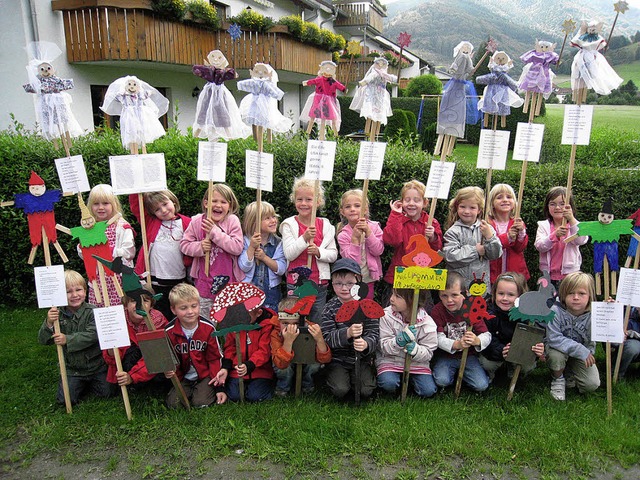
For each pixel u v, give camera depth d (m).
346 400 3.37
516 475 2.63
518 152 3.65
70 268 5.11
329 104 3.42
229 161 4.78
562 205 3.83
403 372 3.35
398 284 3.15
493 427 3.00
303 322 3.17
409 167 4.62
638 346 3.49
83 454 2.82
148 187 3.44
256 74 3.41
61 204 4.95
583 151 7.25
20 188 4.88
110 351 3.30
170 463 2.74
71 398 3.30
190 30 10.52
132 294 2.95
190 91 12.45
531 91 3.55
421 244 3.11
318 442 2.85
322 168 3.45
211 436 2.93
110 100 3.36
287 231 3.73
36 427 3.03
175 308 3.22
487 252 3.63
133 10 8.86
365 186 3.56
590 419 3.08
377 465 2.70
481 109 3.59
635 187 4.50
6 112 8.52
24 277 5.18
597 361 3.88
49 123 3.19
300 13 17.12
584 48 3.36
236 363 3.32
